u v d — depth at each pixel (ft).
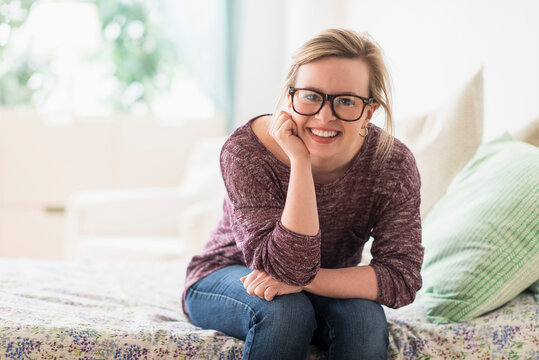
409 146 6.63
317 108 4.11
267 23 14.89
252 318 4.22
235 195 4.46
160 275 6.66
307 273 4.13
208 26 14.21
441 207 5.80
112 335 4.41
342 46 4.09
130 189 13.52
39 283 5.86
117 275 6.53
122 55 15.05
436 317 4.82
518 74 6.99
